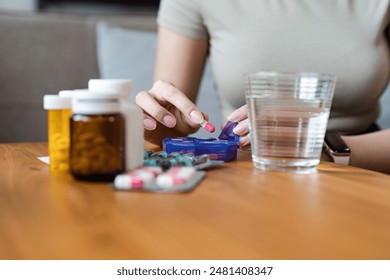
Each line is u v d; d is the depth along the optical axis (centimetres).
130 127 56
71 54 181
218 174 61
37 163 68
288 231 39
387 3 115
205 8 120
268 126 62
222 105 128
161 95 83
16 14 179
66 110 60
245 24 117
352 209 46
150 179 52
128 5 231
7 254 34
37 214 43
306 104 61
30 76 175
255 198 49
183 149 70
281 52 116
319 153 64
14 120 173
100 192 51
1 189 52
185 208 45
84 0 225
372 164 91
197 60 125
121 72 177
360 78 115
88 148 54
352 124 120
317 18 115
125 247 35
